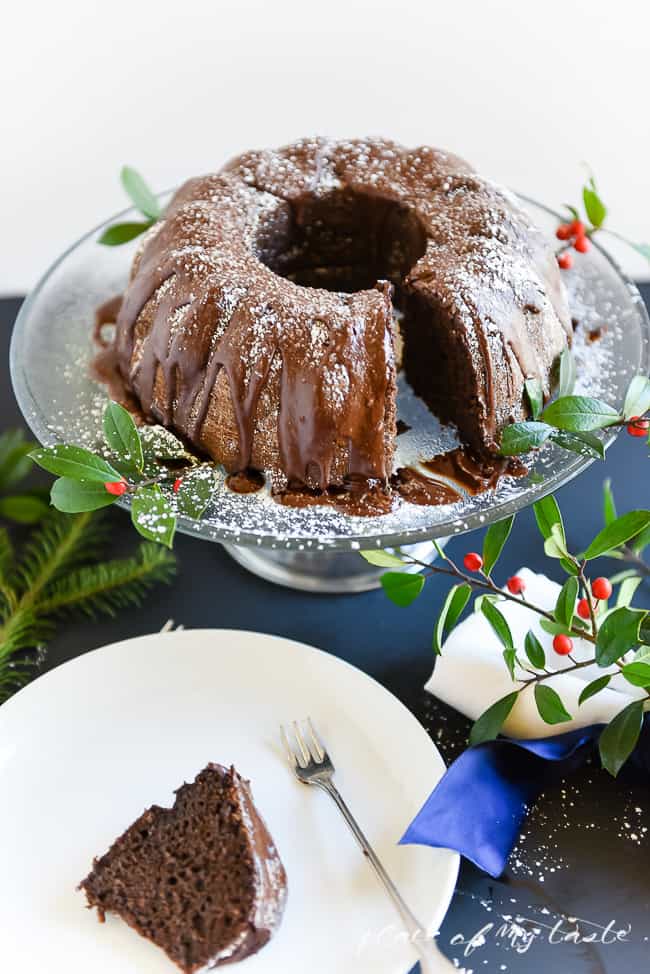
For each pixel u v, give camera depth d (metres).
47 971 0.75
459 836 0.77
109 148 1.19
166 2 1.12
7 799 0.81
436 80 1.17
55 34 1.13
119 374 0.95
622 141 1.19
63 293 1.00
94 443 0.89
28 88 1.15
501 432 0.86
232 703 0.85
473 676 0.84
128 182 1.01
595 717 0.82
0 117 1.16
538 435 0.84
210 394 0.87
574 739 0.81
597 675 0.84
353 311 0.85
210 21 1.13
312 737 0.83
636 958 0.76
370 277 1.00
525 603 0.81
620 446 1.03
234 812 0.78
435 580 0.94
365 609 0.93
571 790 0.83
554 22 1.14
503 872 0.79
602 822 0.81
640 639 0.80
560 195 1.23
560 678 0.83
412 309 0.93
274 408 0.86
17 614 0.90
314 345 0.84
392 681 0.88
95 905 0.76
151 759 0.83
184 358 0.88
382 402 0.84
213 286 0.87
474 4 1.13
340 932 0.76
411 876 0.77
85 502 0.82
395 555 0.85
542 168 1.21
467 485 0.87
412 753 0.81
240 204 0.94
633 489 1.00
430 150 0.97
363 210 0.96
